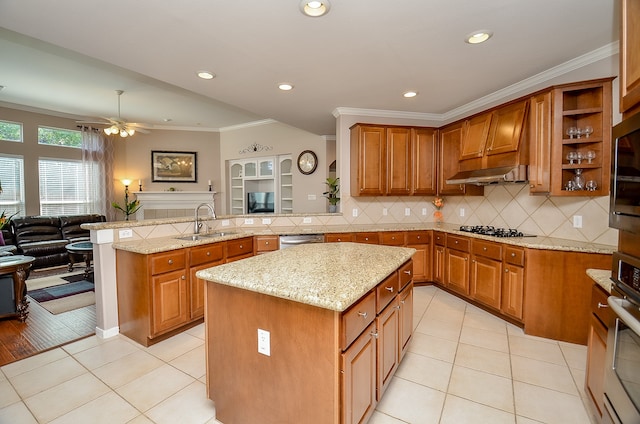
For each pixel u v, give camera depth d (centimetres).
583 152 272
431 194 427
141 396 191
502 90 350
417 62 278
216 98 381
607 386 139
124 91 496
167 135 743
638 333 103
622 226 129
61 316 320
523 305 277
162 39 235
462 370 219
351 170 428
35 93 509
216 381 168
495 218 371
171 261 263
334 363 128
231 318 160
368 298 155
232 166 766
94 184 673
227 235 335
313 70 295
